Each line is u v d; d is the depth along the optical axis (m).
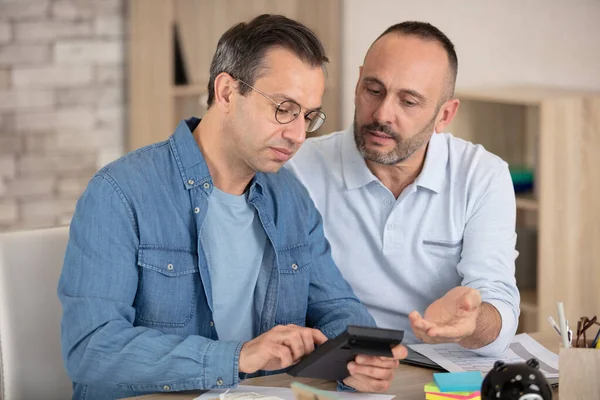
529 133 4.25
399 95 2.38
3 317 2.19
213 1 4.69
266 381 2.04
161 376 1.92
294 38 2.01
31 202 4.51
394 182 2.55
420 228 2.53
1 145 4.40
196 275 2.15
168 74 4.52
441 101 2.44
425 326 1.93
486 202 2.51
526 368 1.64
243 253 2.22
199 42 4.69
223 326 2.21
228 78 2.06
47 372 2.24
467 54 4.43
